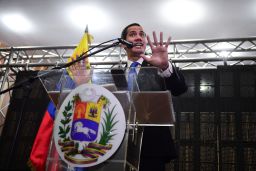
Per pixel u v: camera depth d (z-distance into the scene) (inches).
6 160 184.1
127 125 46.5
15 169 181.8
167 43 65.4
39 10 237.0
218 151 159.6
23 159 182.7
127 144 45.4
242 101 166.6
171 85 68.7
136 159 50.1
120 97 48.8
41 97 193.6
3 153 186.2
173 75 68.0
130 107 48.0
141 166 61.2
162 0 213.0
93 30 249.1
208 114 168.4
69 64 66.3
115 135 45.2
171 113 50.8
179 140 166.1
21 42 276.8
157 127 65.4
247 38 201.3
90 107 47.9
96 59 248.7
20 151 185.2
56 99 55.9
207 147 161.9
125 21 236.2
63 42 269.0
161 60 63.4
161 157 62.4
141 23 238.5
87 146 45.8
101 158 44.4
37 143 113.3
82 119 47.4
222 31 237.8
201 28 236.5
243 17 221.0
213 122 165.9
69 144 46.8
